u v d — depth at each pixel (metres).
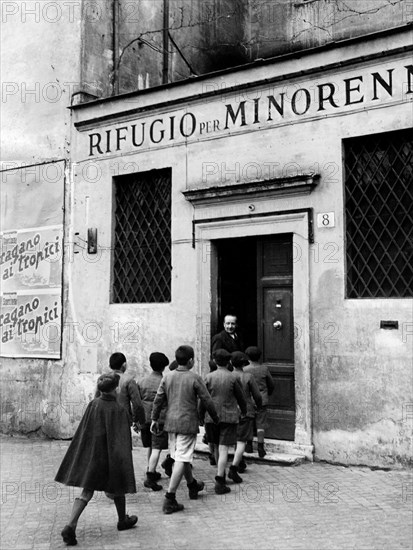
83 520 6.14
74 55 10.98
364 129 7.98
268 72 8.85
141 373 9.70
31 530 5.89
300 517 5.98
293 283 8.42
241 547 5.27
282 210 8.51
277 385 8.70
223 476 6.84
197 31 13.35
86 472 5.52
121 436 5.71
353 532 5.54
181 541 5.47
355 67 8.09
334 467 7.79
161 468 8.13
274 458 8.05
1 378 11.20
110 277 10.23
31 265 11.05
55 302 10.70
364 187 8.09
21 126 11.43
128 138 10.18
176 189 9.58
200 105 9.44
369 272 7.98
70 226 10.69
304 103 8.48
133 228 10.21
